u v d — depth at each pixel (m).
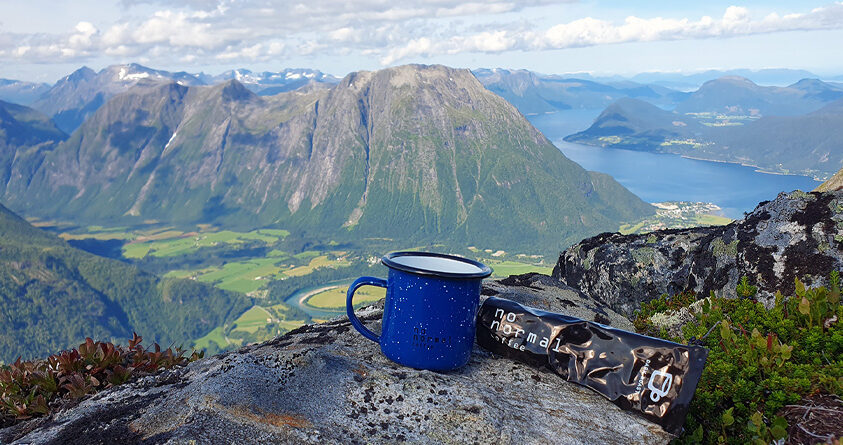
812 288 0.59
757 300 0.65
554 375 0.50
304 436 0.37
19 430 0.41
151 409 0.39
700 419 0.49
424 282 0.46
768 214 0.72
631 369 0.46
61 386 0.49
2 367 0.54
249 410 0.38
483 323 0.54
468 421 0.40
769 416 0.46
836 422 0.43
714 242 0.75
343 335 0.55
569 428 0.42
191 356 0.60
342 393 0.42
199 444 0.34
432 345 0.47
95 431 0.37
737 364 0.51
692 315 0.67
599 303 0.73
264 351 0.48
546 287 0.75
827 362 0.51
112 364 0.53
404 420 0.40
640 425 0.44
